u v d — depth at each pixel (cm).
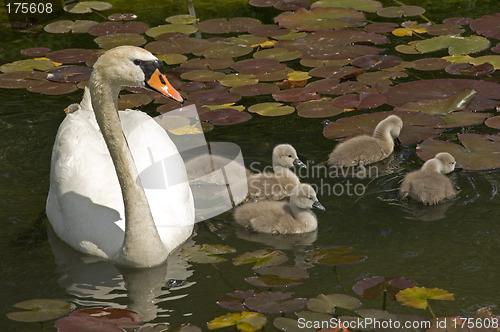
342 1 1858
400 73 1501
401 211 1132
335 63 1549
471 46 1589
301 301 907
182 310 916
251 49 1620
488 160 1223
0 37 1750
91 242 1046
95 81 960
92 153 1099
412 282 942
